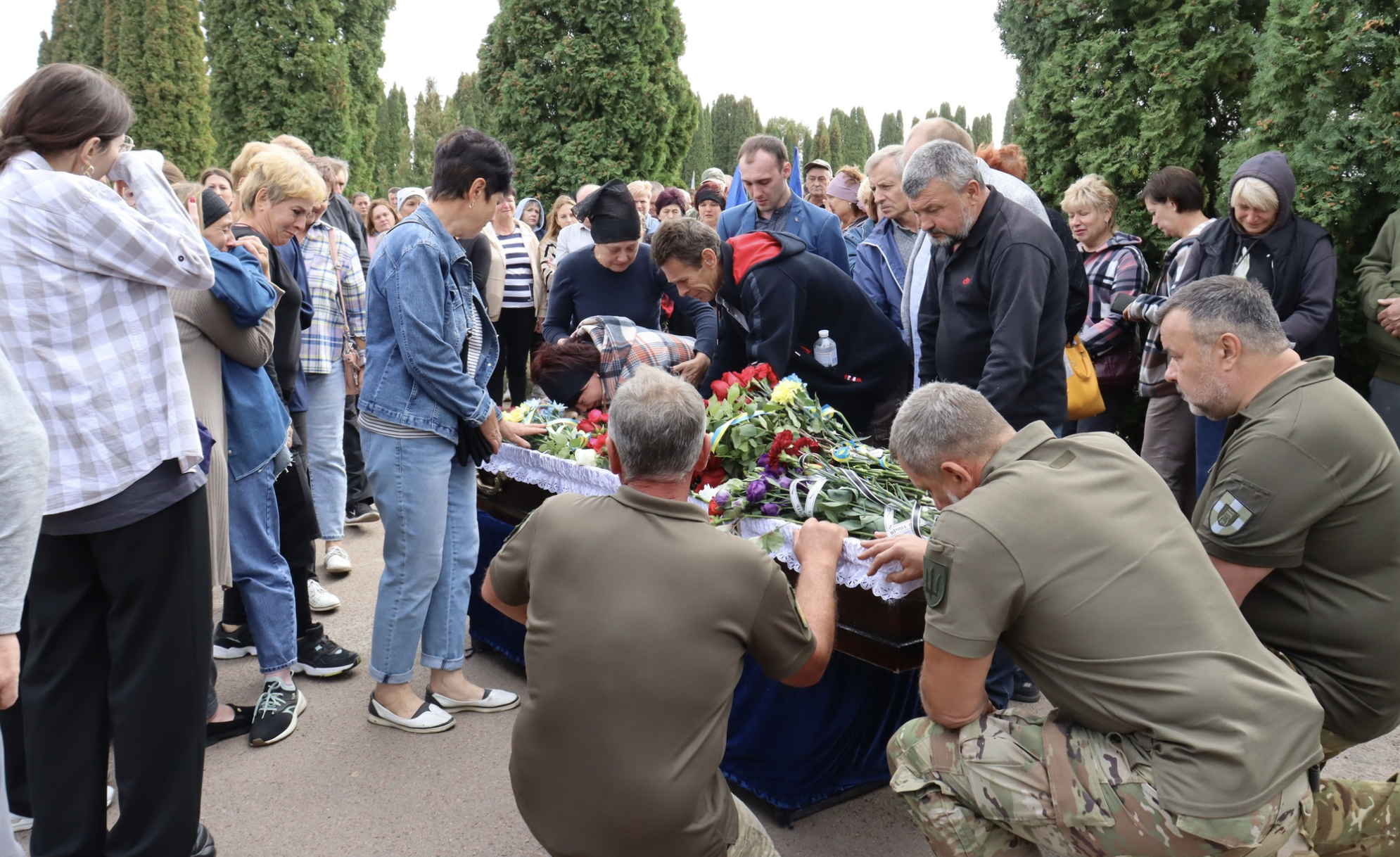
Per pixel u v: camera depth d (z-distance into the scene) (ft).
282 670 10.77
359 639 13.15
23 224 6.77
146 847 7.57
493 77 34.32
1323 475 6.86
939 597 6.37
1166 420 14.06
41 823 7.54
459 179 10.00
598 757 5.89
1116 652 6.04
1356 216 13.91
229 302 9.65
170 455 7.37
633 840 5.89
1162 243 16.84
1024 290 10.03
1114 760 6.18
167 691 7.52
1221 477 7.32
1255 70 15.96
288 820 8.98
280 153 11.80
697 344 14.29
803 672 6.66
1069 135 18.33
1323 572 7.10
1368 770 9.57
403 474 10.21
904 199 13.94
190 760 7.70
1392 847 6.79
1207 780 5.77
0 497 5.57
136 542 7.29
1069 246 12.22
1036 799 6.48
